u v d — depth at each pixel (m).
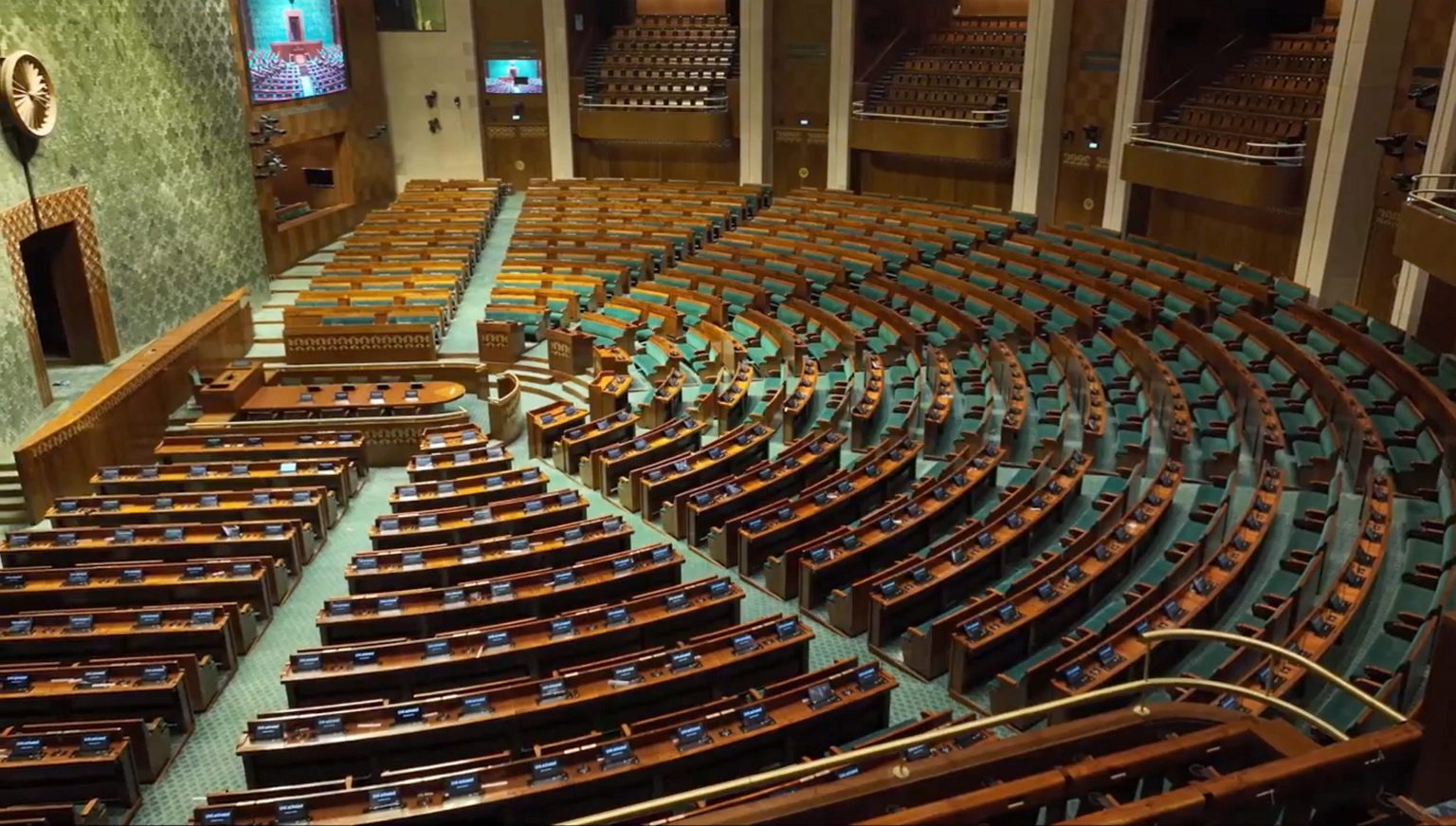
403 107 31.75
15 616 10.60
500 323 20.05
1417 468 12.44
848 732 8.97
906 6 29.39
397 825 7.66
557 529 12.12
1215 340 16.50
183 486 14.55
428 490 13.77
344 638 10.65
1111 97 25.03
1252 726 5.18
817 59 29.14
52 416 16.12
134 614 10.88
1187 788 4.48
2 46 15.37
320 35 27.70
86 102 17.53
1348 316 17.58
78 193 17.28
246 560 12.02
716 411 16.62
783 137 30.36
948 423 15.20
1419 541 11.08
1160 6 23.61
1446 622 4.50
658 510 13.99
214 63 21.70
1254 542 10.52
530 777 7.98
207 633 10.87
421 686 9.81
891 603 10.55
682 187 29.02
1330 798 4.63
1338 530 11.84
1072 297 19.53
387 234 25.78
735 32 31.70
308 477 14.85
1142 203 26.03
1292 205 20.89
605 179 29.86
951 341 17.97
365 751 8.78
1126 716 5.56
